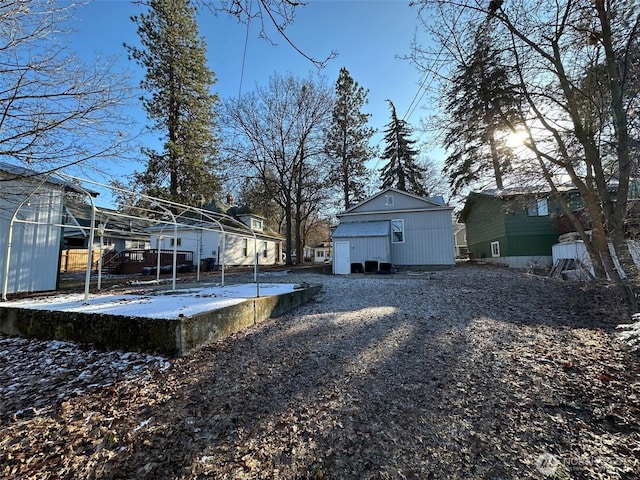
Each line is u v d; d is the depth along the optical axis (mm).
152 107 18234
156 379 3375
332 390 3109
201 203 19703
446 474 1985
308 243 50094
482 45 7586
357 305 7188
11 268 8383
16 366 3789
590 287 7047
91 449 2297
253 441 2355
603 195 6629
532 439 2289
